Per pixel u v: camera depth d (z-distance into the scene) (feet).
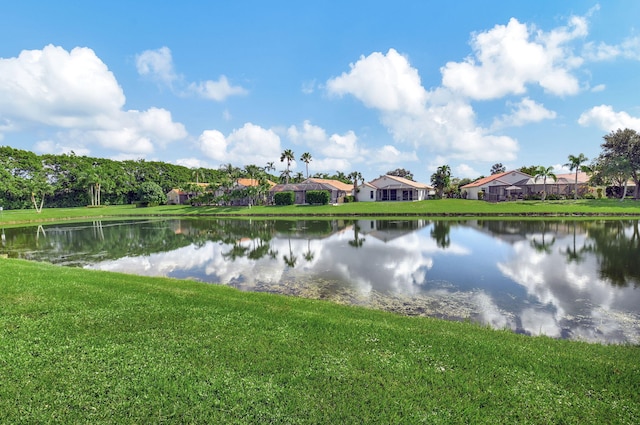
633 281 42.42
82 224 145.59
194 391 15.02
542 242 73.00
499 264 53.42
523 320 30.86
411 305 35.29
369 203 196.85
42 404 14.01
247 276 48.42
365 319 26.43
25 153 272.10
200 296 30.42
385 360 17.93
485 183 215.72
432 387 15.49
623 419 13.44
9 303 26.07
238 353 18.58
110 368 16.84
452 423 13.16
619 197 194.59
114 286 33.01
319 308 29.58
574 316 31.50
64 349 18.74
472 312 33.04
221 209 201.36
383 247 71.31
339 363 17.56
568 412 13.84
